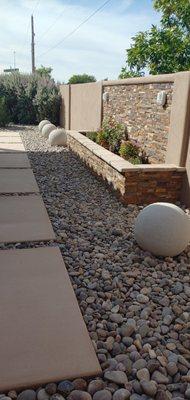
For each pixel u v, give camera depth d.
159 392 2.31
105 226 5.01
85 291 3.40
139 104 7.58
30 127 17.09
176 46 12.88
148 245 4.12
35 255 3.95
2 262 3.75
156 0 13.34
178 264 4.05
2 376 2.35
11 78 18.67
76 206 5.81
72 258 4.03
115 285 3.52
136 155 7.52
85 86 12.30
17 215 5.18
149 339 2.80
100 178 7.16
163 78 6.32
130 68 13.68
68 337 2.73
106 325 2.96
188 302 3.36
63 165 8.70
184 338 2.85
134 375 2.47
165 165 5.90
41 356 2.53
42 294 3.23
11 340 2.65
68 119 15.63
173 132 5.98
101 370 2.46
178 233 3.99
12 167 8.24
